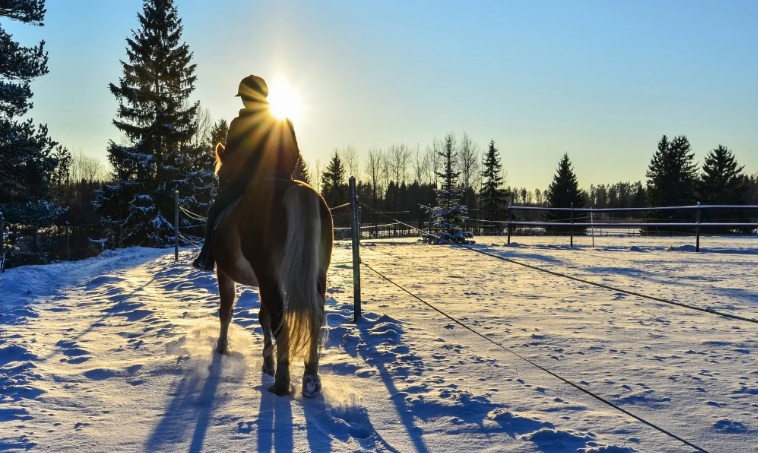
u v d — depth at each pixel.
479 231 36.88
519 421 4.07
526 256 17.53
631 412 4.29
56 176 27.69
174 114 33.62
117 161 32.88
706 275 12.49
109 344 6.57
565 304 8.93
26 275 13.58
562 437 3.78
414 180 72.50
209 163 35.25
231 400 4.60
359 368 5.44
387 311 8.30
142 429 4.02
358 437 3.96
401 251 19.92
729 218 38.62
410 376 5.19
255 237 4.71
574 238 28.69
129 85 33.41
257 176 5.75
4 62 21.62
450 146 61.44
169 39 33.91
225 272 5.58
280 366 4.71
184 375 5.28
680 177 55.16
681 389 4.80
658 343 6.41
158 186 32.47
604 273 12.96
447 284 11.27
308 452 3.60
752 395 4.67
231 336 6.78
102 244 33.41
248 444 3.74
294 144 5.83
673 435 3.82
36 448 3.70
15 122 22.55
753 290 10.23
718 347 6.24
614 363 5.59
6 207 23.00
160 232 31.91
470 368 5.41
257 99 5.79
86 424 4.11
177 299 9.77
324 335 6.31
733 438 3.81
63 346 6.46
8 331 7.22
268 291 4.64
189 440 3.81
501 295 9.86
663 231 34.81
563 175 53.62
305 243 4.40
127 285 11.75
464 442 3.76
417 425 4.05
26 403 4.52
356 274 7.57
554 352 6.01
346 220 47.22
